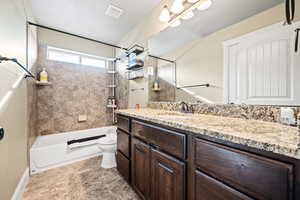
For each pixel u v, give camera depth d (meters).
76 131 2.68
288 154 0.41
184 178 0.77
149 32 2.06
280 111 0.83
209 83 1.28
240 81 1.05
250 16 1.00
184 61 1.53
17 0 1.32
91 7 1.91
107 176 1.62
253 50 0.98
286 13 0.78
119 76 3.04
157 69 1.91
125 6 1.90
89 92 2.94
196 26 1.40
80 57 2.87
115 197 1.27
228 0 1.14
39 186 1.42
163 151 0.95
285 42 0.83
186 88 1.50
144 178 1.14
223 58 1.17
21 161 1.37
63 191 1.35
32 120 1.97
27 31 1.66
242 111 1.03
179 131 0.83
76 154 2.03
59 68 2.58
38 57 2.35
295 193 0.41
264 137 0.52
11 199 1.10
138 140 1.23
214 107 1.22
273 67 0.88
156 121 0.99
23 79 1.48
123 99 2.86
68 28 2.47
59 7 1.89
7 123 1.06
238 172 0.53
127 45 2.69
